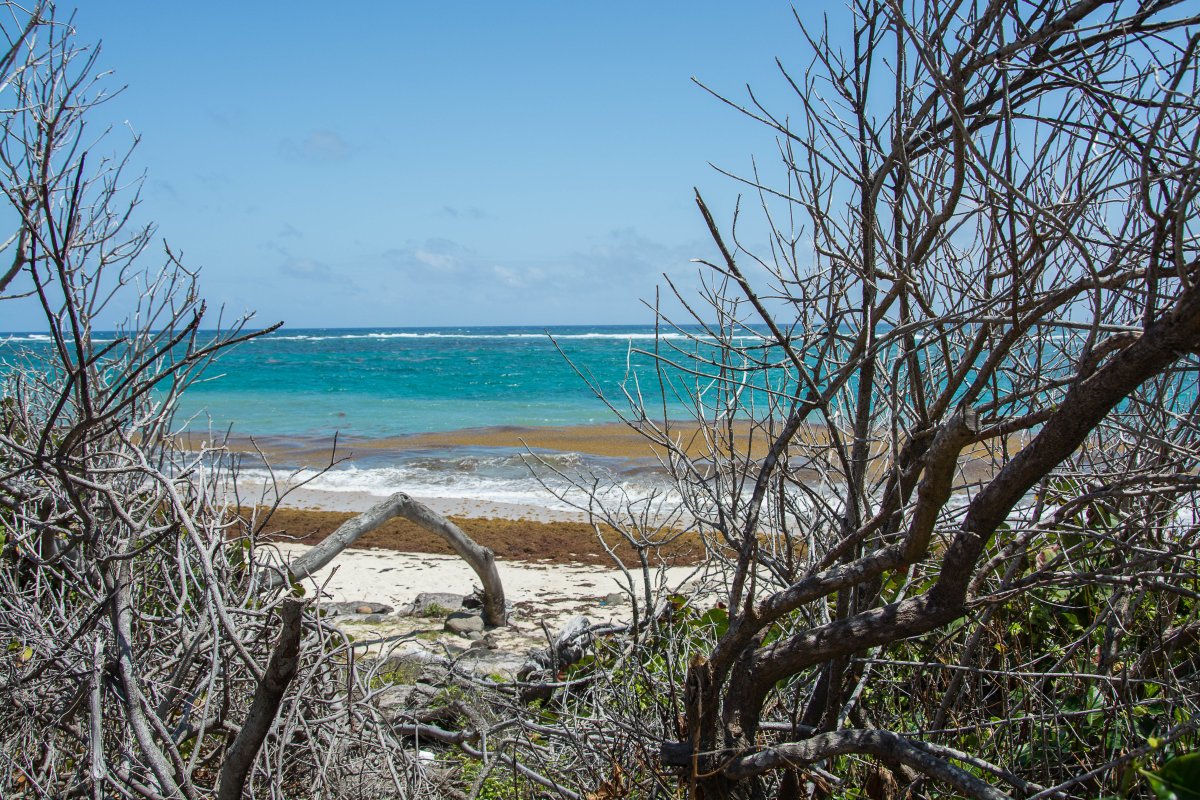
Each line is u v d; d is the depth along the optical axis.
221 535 3.39
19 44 2.77
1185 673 3.35
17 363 4.05
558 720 3.66
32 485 3.49
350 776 3.30
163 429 3.63
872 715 3.55
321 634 3.20
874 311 2.67
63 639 3.08
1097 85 2.32
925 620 2.48
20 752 3.11
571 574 9.62
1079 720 3.26
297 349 74.75
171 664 3.19
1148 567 2.93
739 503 3.22
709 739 2.67
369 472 16.36
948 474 2.21
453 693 4.45
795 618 3.62
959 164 2.31
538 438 21.70
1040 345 2.83
